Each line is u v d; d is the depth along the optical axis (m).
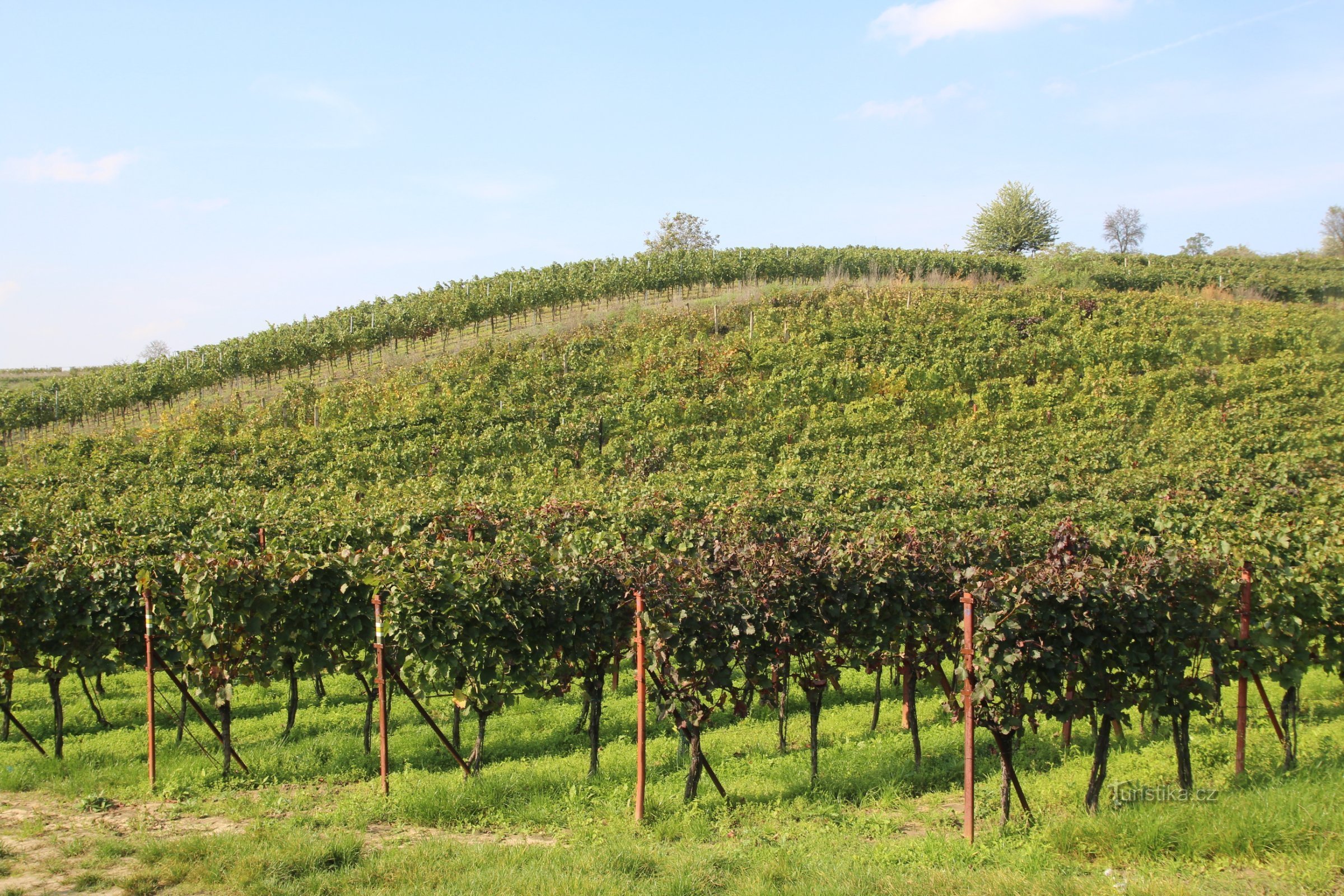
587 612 10.45
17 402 40.53
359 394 37.66
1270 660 9.06
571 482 27.67
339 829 8.22
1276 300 56.41
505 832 8.28
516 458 32.06
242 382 46.06
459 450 32.06
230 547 14.48
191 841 7.42
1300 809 7.00
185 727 12.98
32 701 14.85
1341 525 12.69
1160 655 8.28
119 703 14.66
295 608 10.86
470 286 51.72
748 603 9.74
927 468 29.03
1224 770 9.13
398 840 7.99
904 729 12.30
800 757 10.94
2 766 10.62
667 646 9.04
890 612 10.63
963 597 7.88
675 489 23.16
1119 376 36.84
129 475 30.88
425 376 39.28
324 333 43.72
